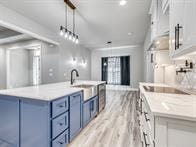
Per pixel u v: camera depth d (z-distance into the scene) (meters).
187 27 0.90
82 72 6.72
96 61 7.82
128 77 7.03
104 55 7.59
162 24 2.04
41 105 1.42
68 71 5.26
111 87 7.46
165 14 2.02
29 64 6.34
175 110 0.81
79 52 6.36
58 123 1.54
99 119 2.85
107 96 5.40
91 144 1.88
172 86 2.07
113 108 3.67
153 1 2.28
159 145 0.78
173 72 2.34
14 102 1.58
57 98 1.51
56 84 2.78
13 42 5.34
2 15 2.53
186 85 1.74
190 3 0.85
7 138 1.66
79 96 2.08
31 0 2.37
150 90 1.68
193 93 1.41
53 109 1.45
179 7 1.08
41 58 4.93
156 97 1.22
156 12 2.09
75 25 3.71
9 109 1.62
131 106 3.88
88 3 2.49
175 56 1.28
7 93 1.61
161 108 0.85
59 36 4.61
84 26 3.81
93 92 2.71
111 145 1.86
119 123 2.64
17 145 1.58
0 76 5.64
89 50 7.71
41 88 2.10
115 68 7.38
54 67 4.69
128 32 4.45
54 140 1.47
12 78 5.67
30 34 3.29
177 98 1.17
